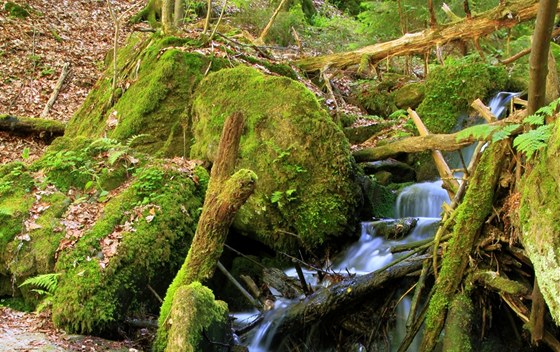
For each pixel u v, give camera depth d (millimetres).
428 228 5426
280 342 4676
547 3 3143
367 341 4637
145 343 4496
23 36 12328
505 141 3908
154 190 5488
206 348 3783
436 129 7820
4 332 4266
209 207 4070
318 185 5723
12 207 5539
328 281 4988
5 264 5262
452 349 3811
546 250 2920
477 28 7656
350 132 7930
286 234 5629
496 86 7895
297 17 12992
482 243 4059
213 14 13859
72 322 4473
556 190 2980
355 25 13438
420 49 8398
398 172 7078
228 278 5477
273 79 6375
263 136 6000
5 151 8336
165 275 5082
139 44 9016
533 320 3682
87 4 14812
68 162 6035
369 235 5668
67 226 5215
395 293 4672
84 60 12195
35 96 10594
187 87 7133
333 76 9195
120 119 7254
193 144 6715
